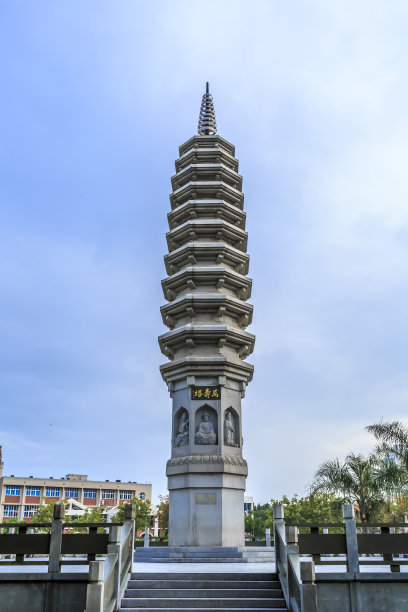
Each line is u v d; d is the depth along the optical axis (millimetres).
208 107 36875
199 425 26406
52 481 125312
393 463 31875
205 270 29172
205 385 26984
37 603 14750
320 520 56625
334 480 34625
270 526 63406
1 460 121000
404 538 15492
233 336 27859
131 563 17328
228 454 26047
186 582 16391
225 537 24562
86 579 14805
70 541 15516
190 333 27562
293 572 14242
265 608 14922
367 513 34094
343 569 18500
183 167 34219
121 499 130125
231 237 31359
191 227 30672
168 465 26234
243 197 33031
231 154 35188
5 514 119562
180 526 25094
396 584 14969
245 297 31062
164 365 28031
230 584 16312
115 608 14656
